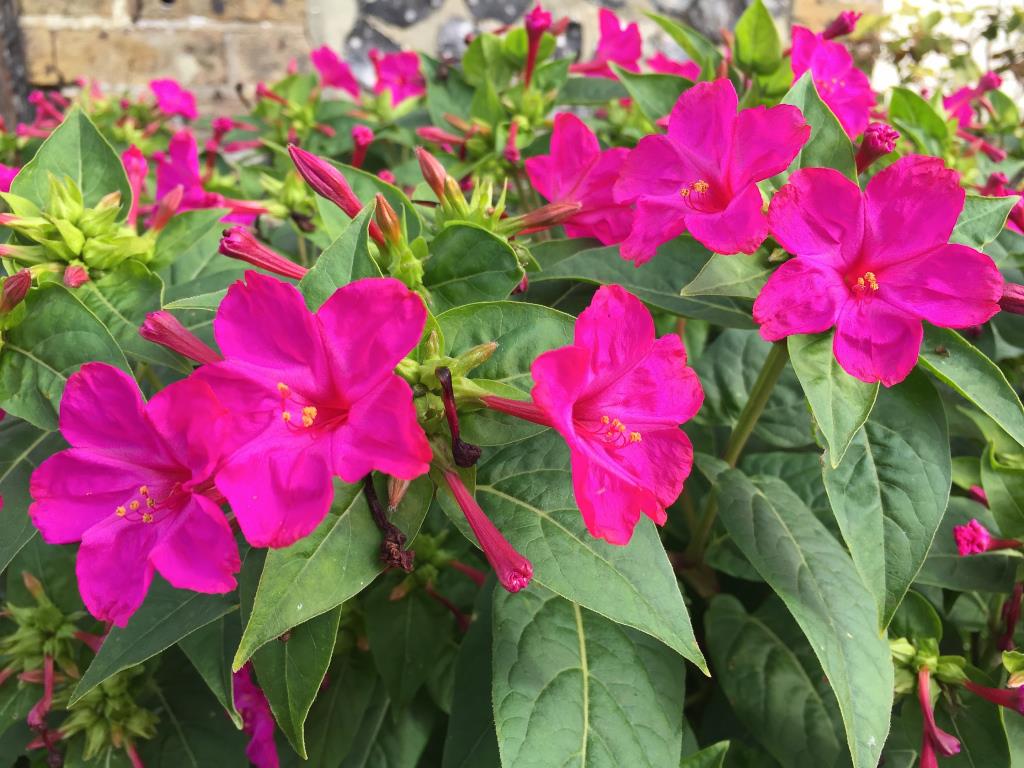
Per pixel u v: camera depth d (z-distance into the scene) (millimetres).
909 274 124
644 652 141
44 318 135
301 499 101
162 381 181
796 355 128
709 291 130
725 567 172
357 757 169
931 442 135
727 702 179
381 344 102
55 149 159
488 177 154
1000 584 163
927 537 130
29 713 162
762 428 191
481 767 143
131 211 163
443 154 266
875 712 133
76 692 125
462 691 150
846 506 134
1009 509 158
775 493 162
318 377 105
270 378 104
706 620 172
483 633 153
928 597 181
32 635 166
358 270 119
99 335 134
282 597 102
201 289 165
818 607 140
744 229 125
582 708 132
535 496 122
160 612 132
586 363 100
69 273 144
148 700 175
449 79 270
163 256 166
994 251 178
